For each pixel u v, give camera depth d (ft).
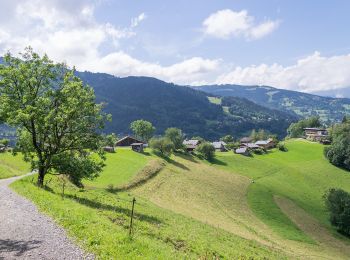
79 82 156.04
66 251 61.11
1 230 70.74
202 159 530.27
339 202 303.48
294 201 360.28
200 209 264.31
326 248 244.22
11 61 150.30
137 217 135.44
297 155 615.16
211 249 108.68
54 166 158.92
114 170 334.03
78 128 155.53
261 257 137.08
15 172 222.07
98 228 76.69
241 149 624.18
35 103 147.64
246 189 368.07
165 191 300.20
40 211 89.97
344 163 522.47
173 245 98.94
